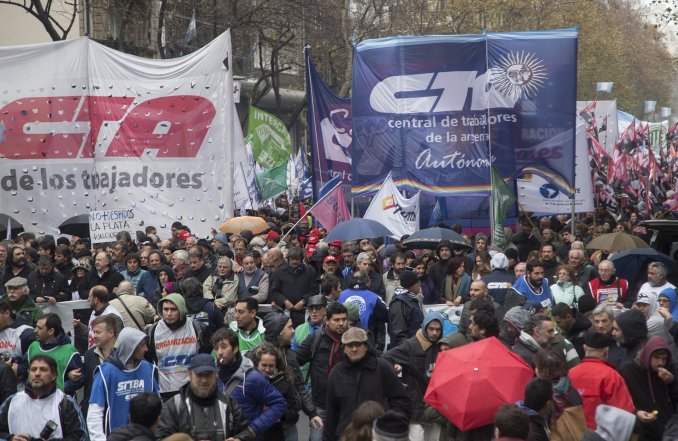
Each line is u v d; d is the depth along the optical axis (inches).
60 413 313.1
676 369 333.7
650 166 1204.5
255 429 321.7
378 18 2031.3
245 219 755.4
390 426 241.0
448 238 637.3
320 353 371.9
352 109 779.4
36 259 615.8
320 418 366.6
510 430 243.1
